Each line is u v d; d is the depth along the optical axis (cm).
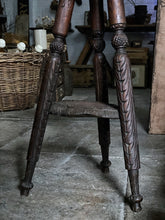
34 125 119
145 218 107
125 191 127
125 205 116
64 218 107
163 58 207
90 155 172
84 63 543
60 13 112
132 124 108
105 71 130
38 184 134
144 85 495
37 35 319
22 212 111
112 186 132
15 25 503
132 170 109
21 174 146
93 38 128
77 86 512
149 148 186
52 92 116
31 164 121
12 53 264
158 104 213
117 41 105
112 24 105
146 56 484
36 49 286
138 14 491
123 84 106
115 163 160
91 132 223
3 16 465
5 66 267
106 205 116
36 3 557
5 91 278
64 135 215
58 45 113
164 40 204
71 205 116
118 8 104
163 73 209
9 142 198
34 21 562
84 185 133
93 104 114
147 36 538
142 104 342
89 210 112
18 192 126
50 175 144
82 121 259
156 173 147
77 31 557
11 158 168
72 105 115
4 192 126
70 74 401
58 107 116
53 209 113
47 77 115
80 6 548
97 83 130
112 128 235
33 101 304
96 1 125
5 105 286
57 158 167
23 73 280
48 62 115
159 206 115
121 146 189
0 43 273
